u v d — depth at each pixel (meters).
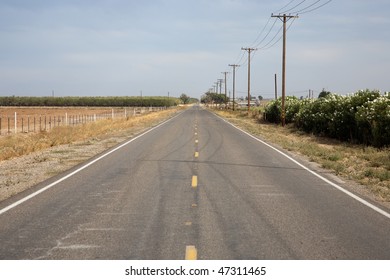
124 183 13.19
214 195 11.44
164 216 9.16
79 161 18.64
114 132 38.59
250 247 7.13
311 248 7.11
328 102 33.09
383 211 9.85
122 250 6.95
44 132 32.78
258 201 10.76
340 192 12.12
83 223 8.60
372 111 24.47
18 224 8.55
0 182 13.51
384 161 17.88
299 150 23.44
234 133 37.03
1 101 182.00
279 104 53.84
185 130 40.91
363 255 6.80
